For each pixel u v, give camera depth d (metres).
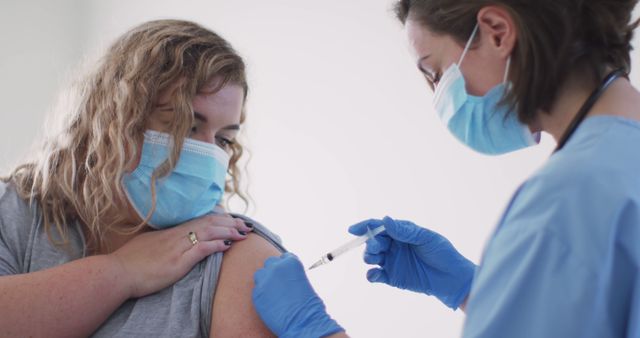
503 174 2.27
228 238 1.41
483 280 1.00
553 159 1.01
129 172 1.37
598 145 0.98
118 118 1.37
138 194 1.38
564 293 0.91
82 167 1.45
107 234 1.43
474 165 2.34
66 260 1.38
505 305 0.95
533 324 0.93
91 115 1.45
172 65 1.40
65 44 3.38
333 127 2.70
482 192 2.31
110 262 1.30
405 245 1.72
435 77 1.30
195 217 1.45
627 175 0.95
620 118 1.01
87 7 3.40
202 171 1.38
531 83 1.08
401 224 1.64
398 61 2.55
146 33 1.47
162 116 1.38
